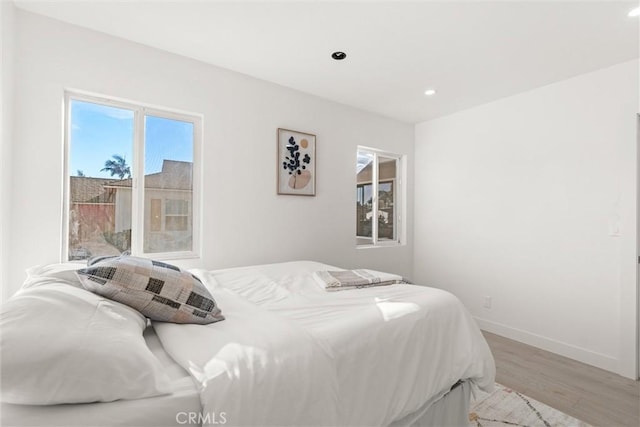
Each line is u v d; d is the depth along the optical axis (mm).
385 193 3809
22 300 815
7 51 1649
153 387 773
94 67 1981
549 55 2238
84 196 2033
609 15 1772
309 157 2998
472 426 1735
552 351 2697
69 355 698
